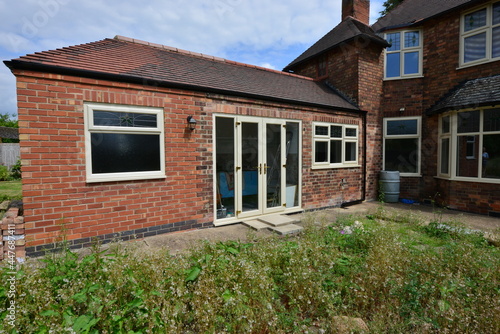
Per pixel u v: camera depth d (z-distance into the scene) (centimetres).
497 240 437
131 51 576
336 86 938
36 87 382
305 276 265
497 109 666
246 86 626
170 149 496
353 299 260
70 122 407
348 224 540
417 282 272
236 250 321
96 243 348
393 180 864
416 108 880
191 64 640
